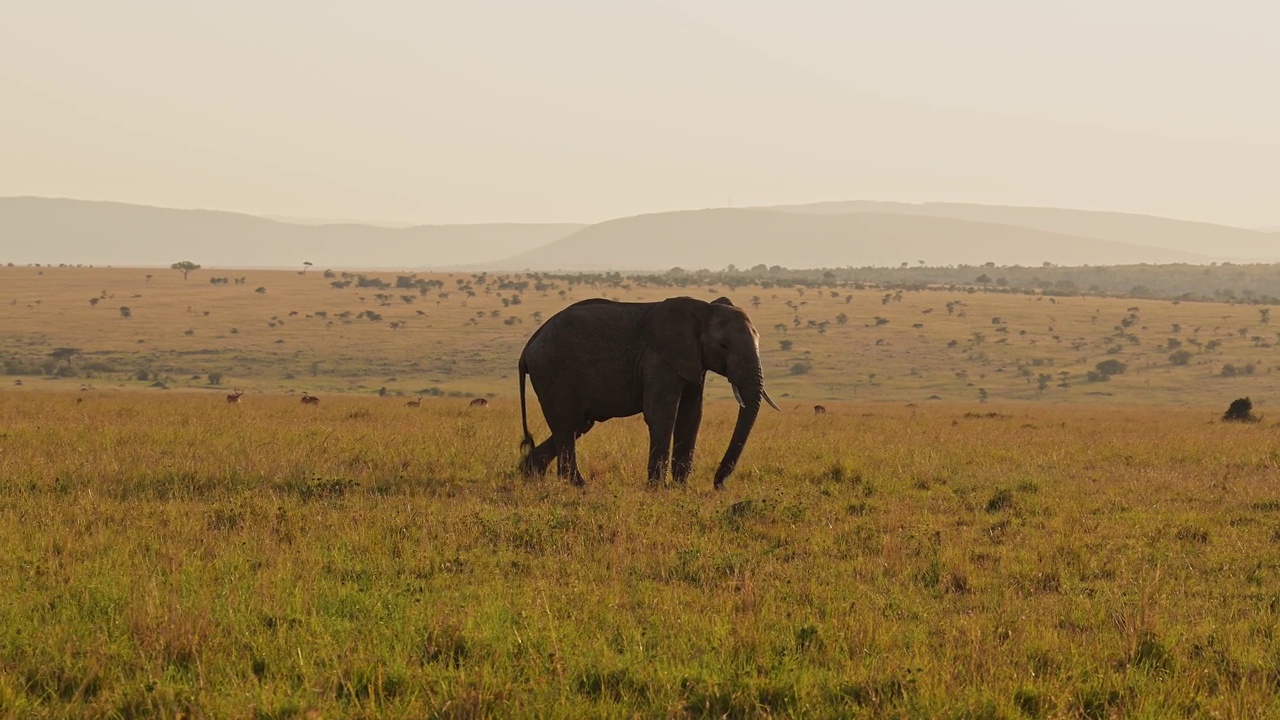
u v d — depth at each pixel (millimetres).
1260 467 19797
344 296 193875
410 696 6738
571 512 12820
